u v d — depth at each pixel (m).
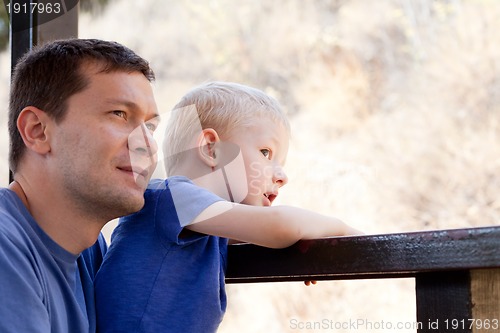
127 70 1.65
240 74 11.34
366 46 10.65
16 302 1.42
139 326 1.62
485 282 1.32
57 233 1.60
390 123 9.43
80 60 1.61
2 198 1.58
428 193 8.45
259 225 1.59
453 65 9.59
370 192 7.92
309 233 1.60
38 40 2.14
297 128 9.98
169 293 1.65
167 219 1.68
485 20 9.73
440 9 10.33
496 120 8.84
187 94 1.92
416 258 1.34
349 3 11.04
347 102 10.09
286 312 7.10
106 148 1.58
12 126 1.66
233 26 11.63
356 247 1.44
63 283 1.58
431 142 8.91
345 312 6.88
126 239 1.73
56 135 1.60
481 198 8.26
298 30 11.24
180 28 11.65
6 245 1.45
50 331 1.49
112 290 1.68
